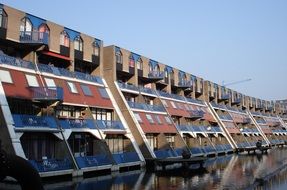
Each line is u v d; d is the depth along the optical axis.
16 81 32.00
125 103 46.44
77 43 42.91
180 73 68.00
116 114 44.78
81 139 38.12
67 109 38.16
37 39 35.97
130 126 45.72
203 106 74.06
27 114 33.44
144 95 53.47
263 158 59.03
